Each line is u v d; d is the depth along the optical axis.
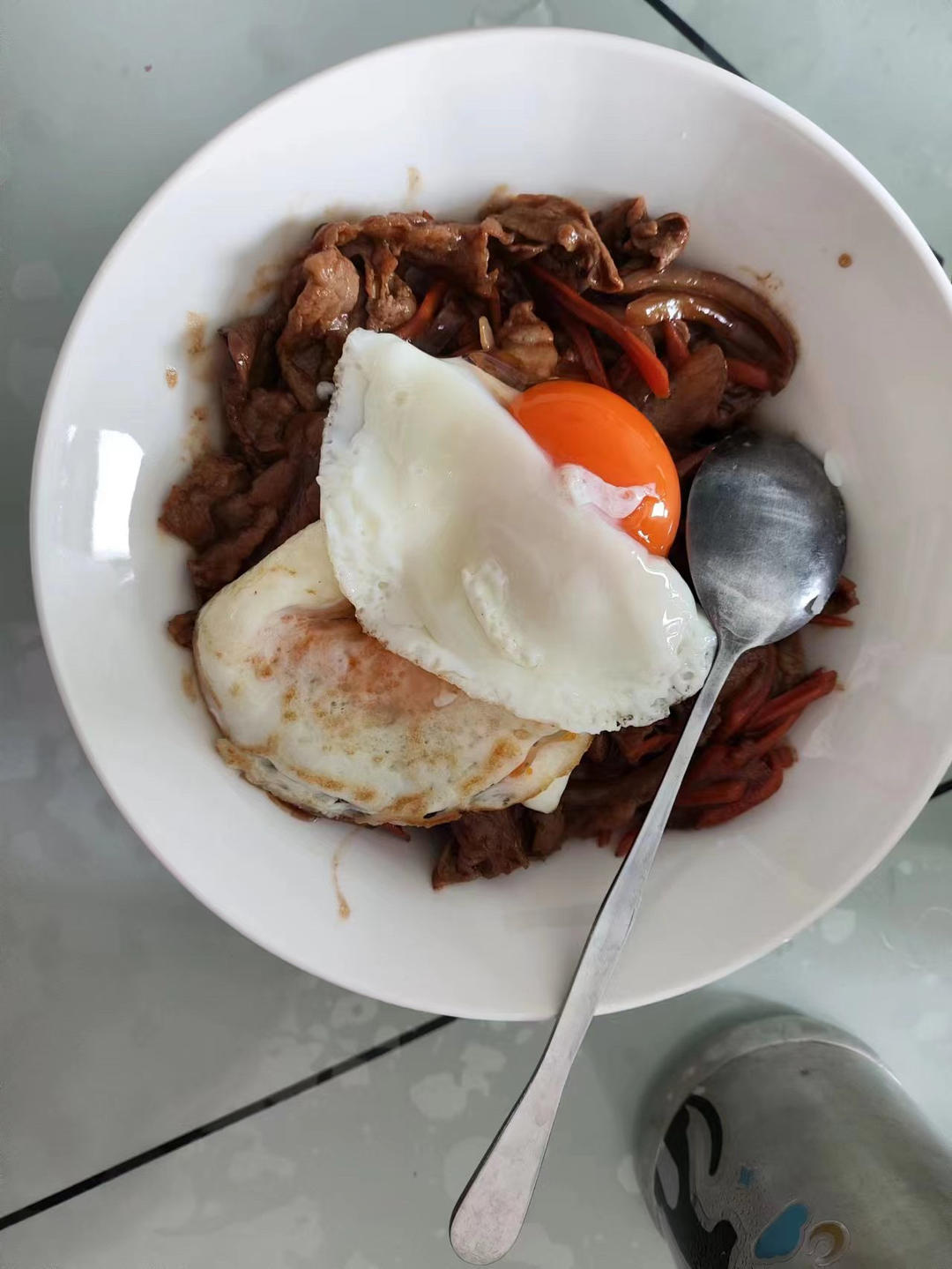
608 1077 0.32
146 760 0.23
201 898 0.23
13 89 0.26
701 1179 0.29
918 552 0.24
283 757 0.24
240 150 0.21
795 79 0.28
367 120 0.22
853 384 0.24
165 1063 0.30
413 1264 0.30
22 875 0.29
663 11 0.28
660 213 0.24
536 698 0.23
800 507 0.25
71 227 0.27
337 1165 0.31
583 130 0.23
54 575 0.21
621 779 0.27
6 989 0.29
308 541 0.23
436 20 0.27
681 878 0.26
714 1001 0.32
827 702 0.26
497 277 0.25
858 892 0.32
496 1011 0.24
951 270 0.29
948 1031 0.32
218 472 0.24
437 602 0.23
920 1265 0.23
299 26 0.27
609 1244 0.31
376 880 0.25
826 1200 0.26
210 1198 0.30
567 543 0.22
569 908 0.26
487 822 0.26
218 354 0.24
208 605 0.24
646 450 0.23
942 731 0.23
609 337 0.25
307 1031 0.31
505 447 0.22
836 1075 0.30
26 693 0.28
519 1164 0.23
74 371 0.21
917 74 0.28
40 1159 0.29
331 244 0.23
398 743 0.24
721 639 0.25
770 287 0.25
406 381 0.22
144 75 0.27
